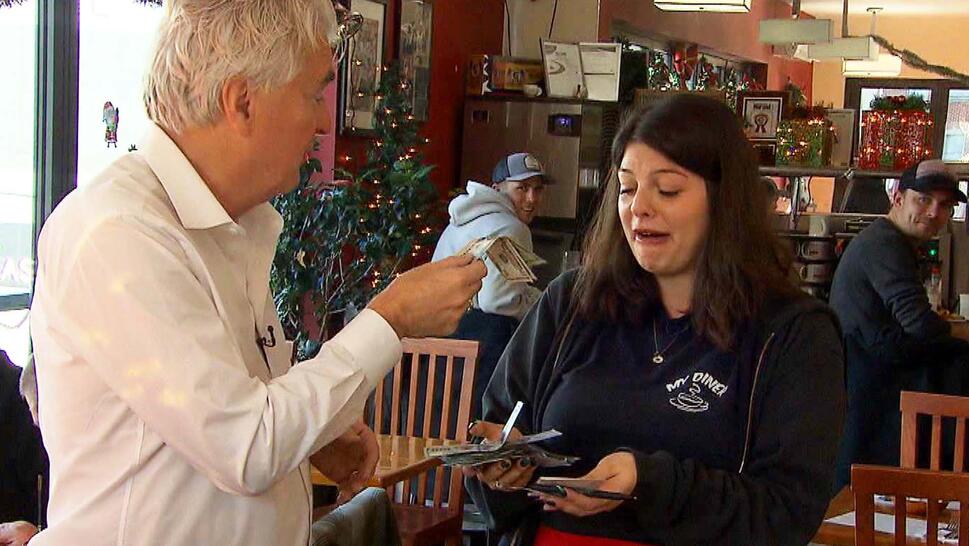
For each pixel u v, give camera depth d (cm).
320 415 151
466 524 484
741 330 198
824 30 793
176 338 147
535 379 217
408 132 566
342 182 530
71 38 461
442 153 664
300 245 507
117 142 488
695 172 199
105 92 482
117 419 152
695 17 973
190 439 146
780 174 617
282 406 149
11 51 444
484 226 524
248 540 158
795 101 745
